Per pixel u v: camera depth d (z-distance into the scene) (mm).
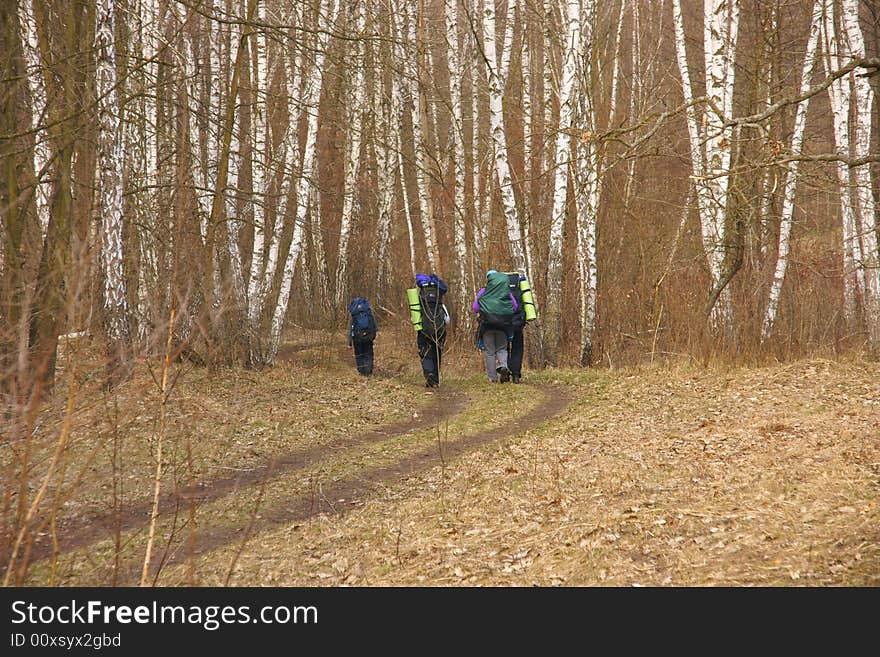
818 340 17109
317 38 17859
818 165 13852
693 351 16891
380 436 12570
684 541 6949
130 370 6637
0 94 12641
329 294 34125
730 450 9680
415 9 26703
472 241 25016
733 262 16625
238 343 18609
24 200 11219
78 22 13727
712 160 16172
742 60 20672
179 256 7824
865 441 9086
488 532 7805
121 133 13047
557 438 11523
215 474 9953
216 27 20078
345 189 32688
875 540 6246
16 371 5914
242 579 6969
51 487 8375
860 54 15961
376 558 7422
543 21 23250
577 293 22344
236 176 19375
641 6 31125
